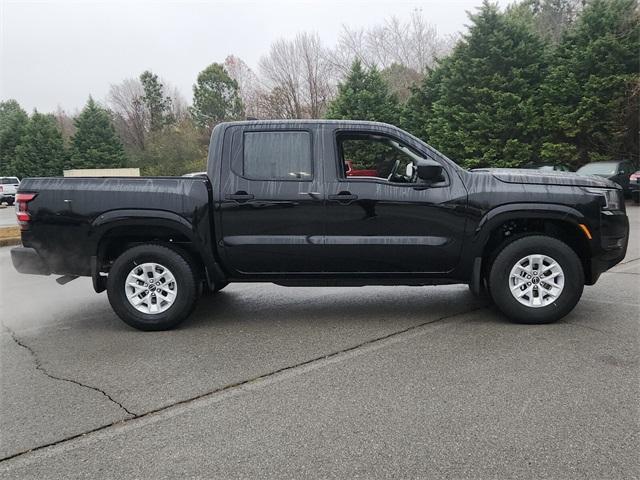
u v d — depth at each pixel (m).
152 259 4.66
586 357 3.75
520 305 4.56
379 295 5.96
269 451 2.61
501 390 3.24
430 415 2.94
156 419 3.00
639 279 6.25
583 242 4.59
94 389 3.44
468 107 21.69
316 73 36.44
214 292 6.26
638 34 18.66
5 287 7.08
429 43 35.28
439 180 4.55
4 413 3.11
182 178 4.65
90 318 5.29
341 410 3.04
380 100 25.75
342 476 2.39
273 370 3.70
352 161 4.80
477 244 4.55
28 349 4.29
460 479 2.35
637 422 2.80
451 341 4.21
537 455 2.52
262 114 38.38
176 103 56.97
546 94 19.97
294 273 4.73
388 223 4.57
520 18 22.36
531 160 20.59
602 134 19.09
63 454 2.65
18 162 44.50
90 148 43.44
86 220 4.57
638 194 15.59
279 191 4.57
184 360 3.95
